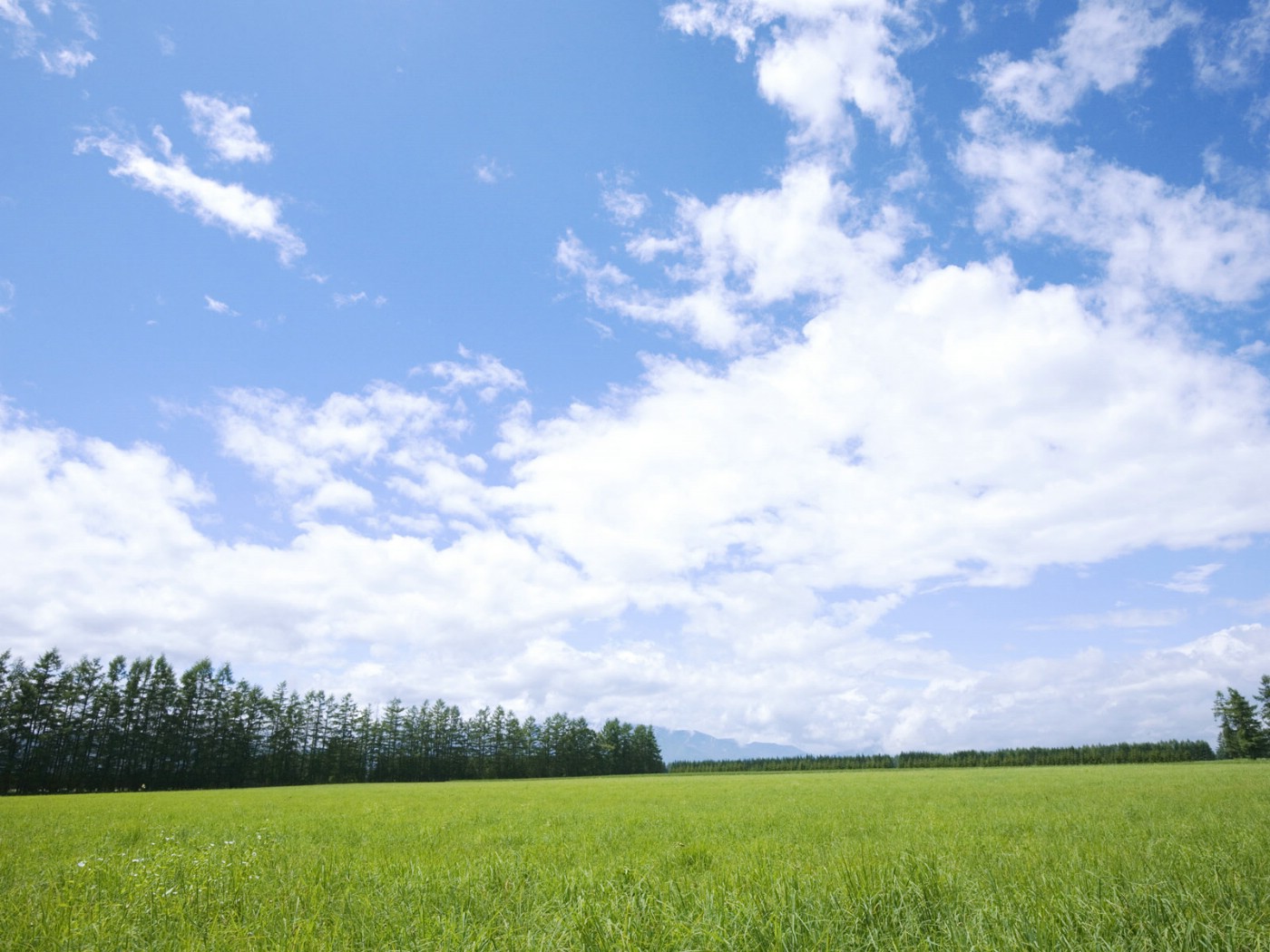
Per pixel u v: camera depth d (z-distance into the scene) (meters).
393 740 122.19
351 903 6.18
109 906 6.19
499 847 11.76
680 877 7.32
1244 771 43.47
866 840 10.76
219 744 94.19
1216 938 4.44
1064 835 11.21
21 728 74.19
